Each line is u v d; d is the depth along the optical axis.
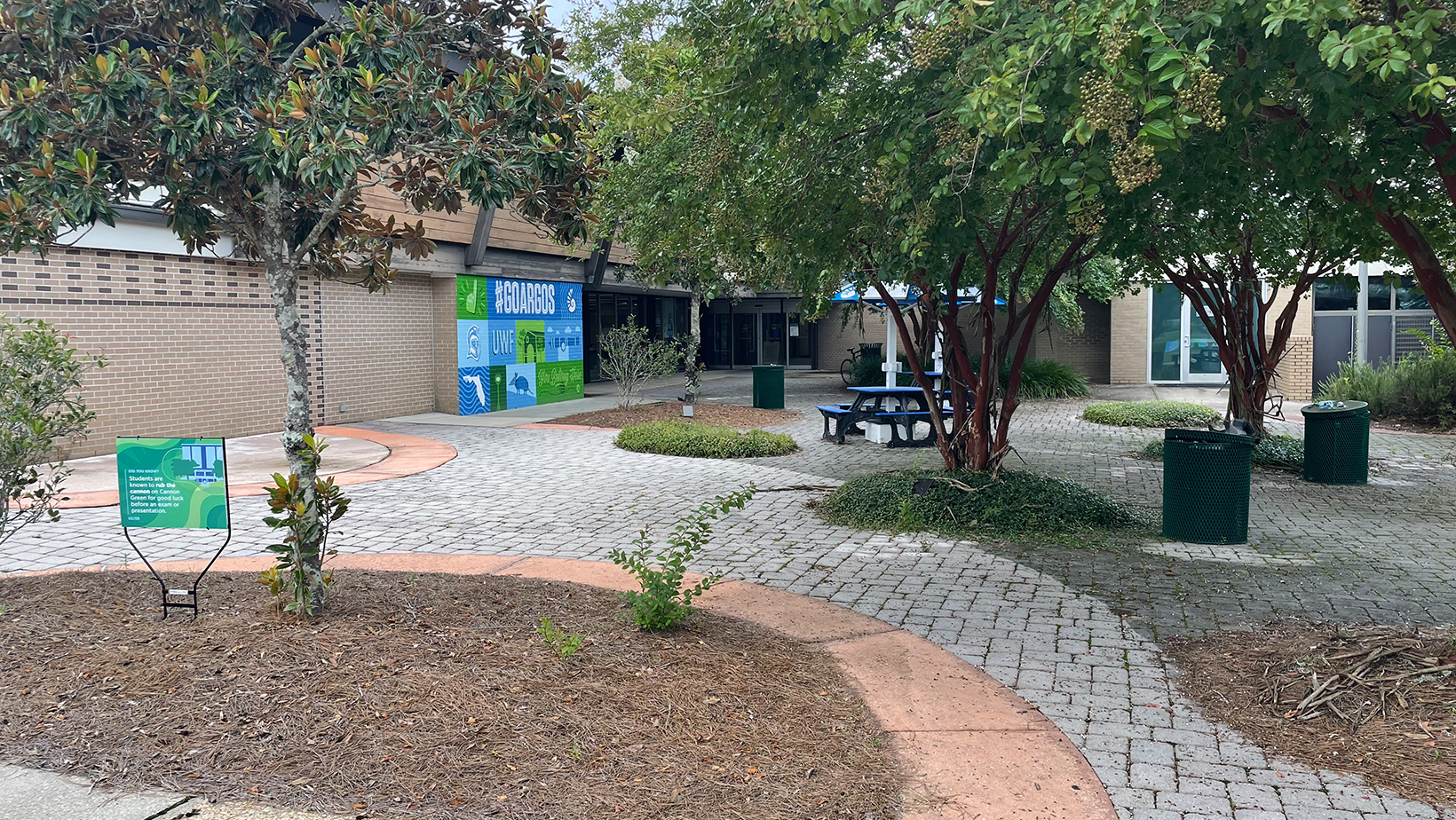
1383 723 3.97
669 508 9.06
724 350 35.25
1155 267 12.85
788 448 13.22
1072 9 4.58
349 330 15.96
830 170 6.85
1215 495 7.69
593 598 5.61
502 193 4.76
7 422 5.46
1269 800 3.45
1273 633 5.27
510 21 5.43
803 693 4.25
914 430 14.93
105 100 4.38
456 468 11.57
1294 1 3.90
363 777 3.32
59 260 11.41
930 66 5.46
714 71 5.80
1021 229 8.03
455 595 5.48
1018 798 3.40
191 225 5.20
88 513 8.48
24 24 4.68
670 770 3.44
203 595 5.43
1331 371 22.17
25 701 3.88
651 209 10.12
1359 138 5.90
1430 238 6.44
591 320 26.39
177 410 13.01
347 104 4.66
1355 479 10.83
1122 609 5.86
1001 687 4.50
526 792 3.25
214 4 4.82
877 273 7.93
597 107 8.87
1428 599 6.08
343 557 6.88
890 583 6.42
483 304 18.22
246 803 3.17
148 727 3.66
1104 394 22.52
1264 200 7.18
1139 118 4.79
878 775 3.52
